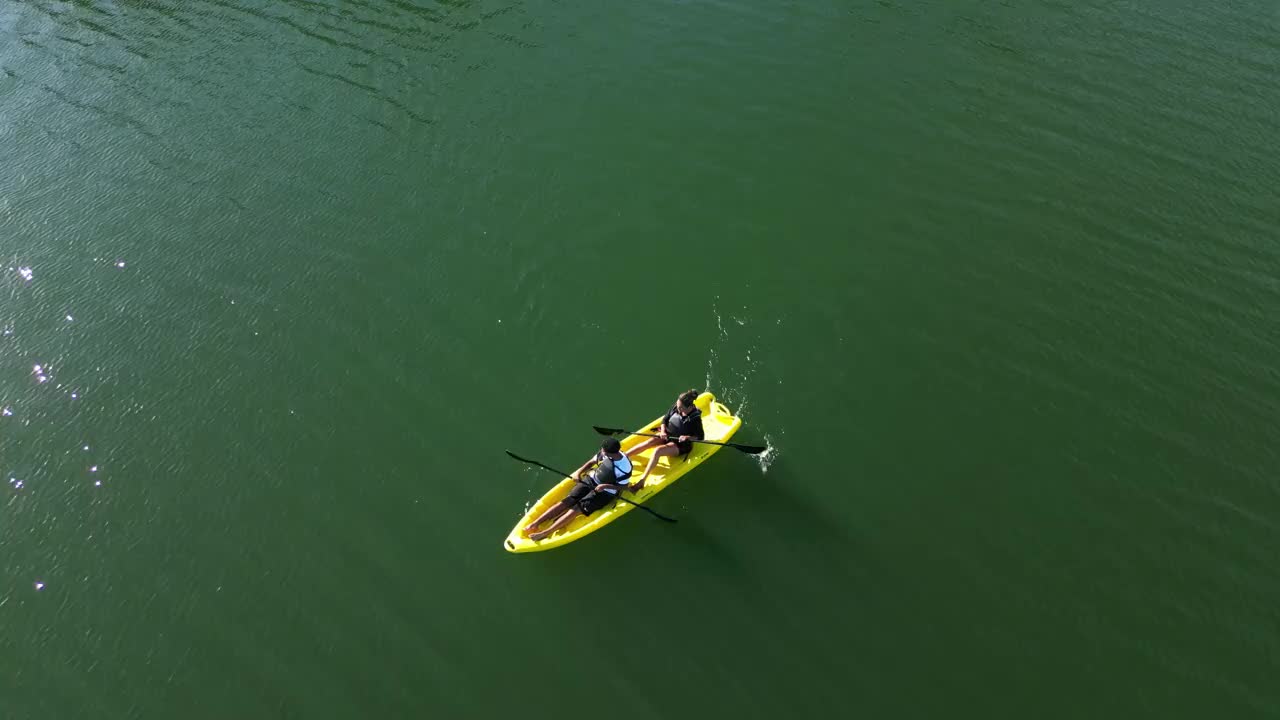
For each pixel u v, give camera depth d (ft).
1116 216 53.72
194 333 50.78
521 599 38.55
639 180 58.65
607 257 54.03
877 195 56.54
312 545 40.93
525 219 56.59
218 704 35.81
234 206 58.49
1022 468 42.14
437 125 63.46
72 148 63.57
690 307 50.93
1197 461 41.81
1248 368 45.37
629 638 37.17
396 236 55.93
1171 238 52.16
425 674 36.37
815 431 44.34
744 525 40.47
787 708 34.88
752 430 44.50
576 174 59.31
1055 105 61.36
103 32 75.97
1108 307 48.96
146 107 66.95
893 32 69.00
